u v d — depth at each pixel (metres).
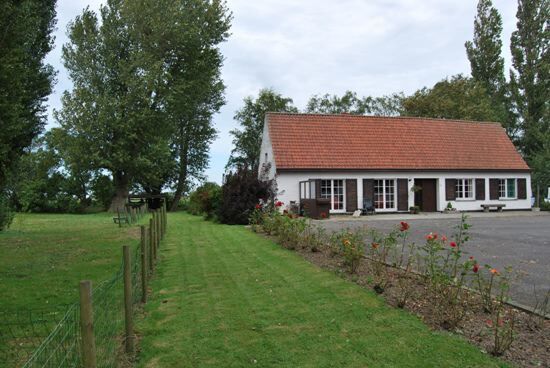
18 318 6.15
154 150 37.97
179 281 8.33
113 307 5.29
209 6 38.38
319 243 11.18
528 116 43.53
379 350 4.79
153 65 35.56
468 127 32.53
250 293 7.25
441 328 5.32
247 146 54.00
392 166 27.52
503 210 30.55
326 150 27.34
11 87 12.23
